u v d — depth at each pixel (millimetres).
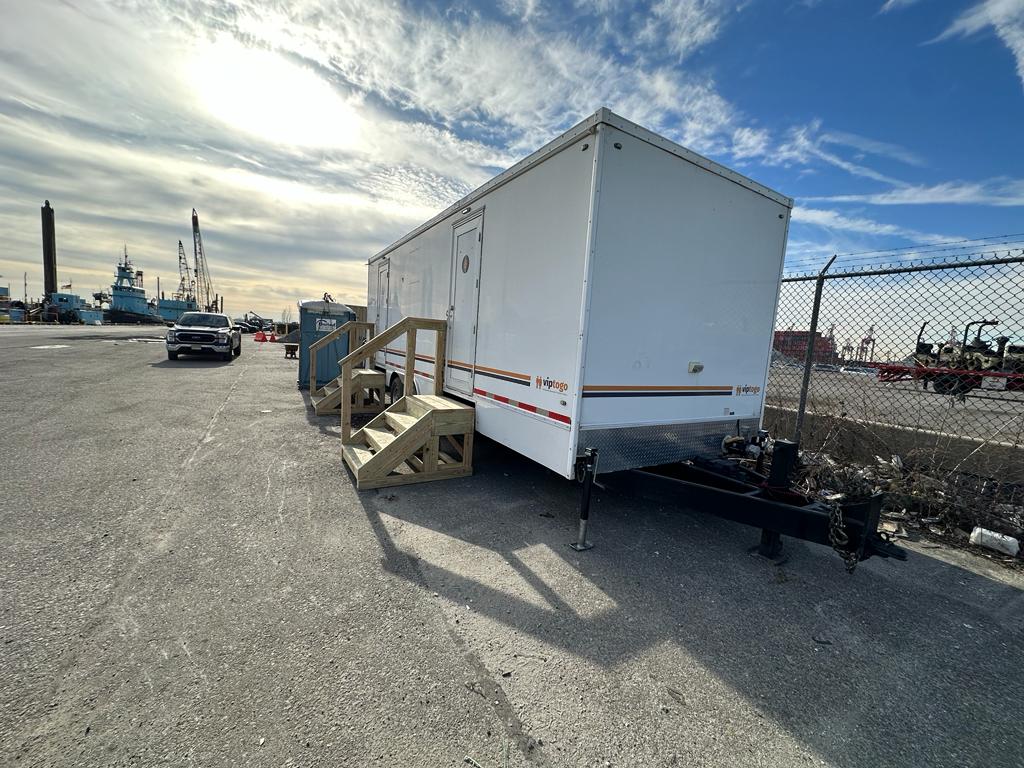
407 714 1907
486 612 2631
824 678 2244
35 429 6094
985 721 2016
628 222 3412
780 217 4383
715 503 3309
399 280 7637
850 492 3174
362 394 8078
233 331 17406
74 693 1926
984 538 3676
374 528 3646
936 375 5770
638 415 3691
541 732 1859
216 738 1752
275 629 2393
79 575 2809
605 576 3092
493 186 4477
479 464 5445
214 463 5062
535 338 3842
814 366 5781
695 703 2047
